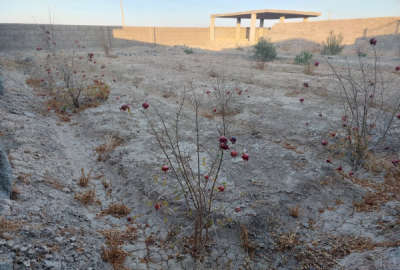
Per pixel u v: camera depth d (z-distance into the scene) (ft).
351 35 71.97
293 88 25.54
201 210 7.90
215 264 7.51
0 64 32.19
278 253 7.85
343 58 51.70
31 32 66.74
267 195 10.25
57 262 6.59
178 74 33.45
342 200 10.03
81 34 76.38
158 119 18.19
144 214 9.63
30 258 6.39
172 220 9.24
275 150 13.85
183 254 7.88
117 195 10.77
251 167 12.25
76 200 9.81
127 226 9.02
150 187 10.92
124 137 15.61
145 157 13.19
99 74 32.86
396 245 6.93
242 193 10.36
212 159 12.92
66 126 17.52
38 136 14.23
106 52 57.11
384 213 8.90
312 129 16.16
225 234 8.61
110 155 13.73
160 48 83.61
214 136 15.60
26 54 51.78
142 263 7.43
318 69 36.83
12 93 19.86
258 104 21.09
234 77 31.50
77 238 7.65
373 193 10.28
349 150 13.44
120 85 27.91
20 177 9.81
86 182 11.10
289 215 9.33
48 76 29.43
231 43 92.63
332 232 8.46
